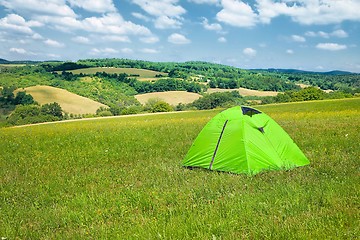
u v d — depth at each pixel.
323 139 15.25
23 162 13.15
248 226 5.54
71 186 9.29
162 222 5.99
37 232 6.08
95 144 17.59
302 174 9.09
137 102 134.88
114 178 9.97
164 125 28.83
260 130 10.16
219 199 7.22
